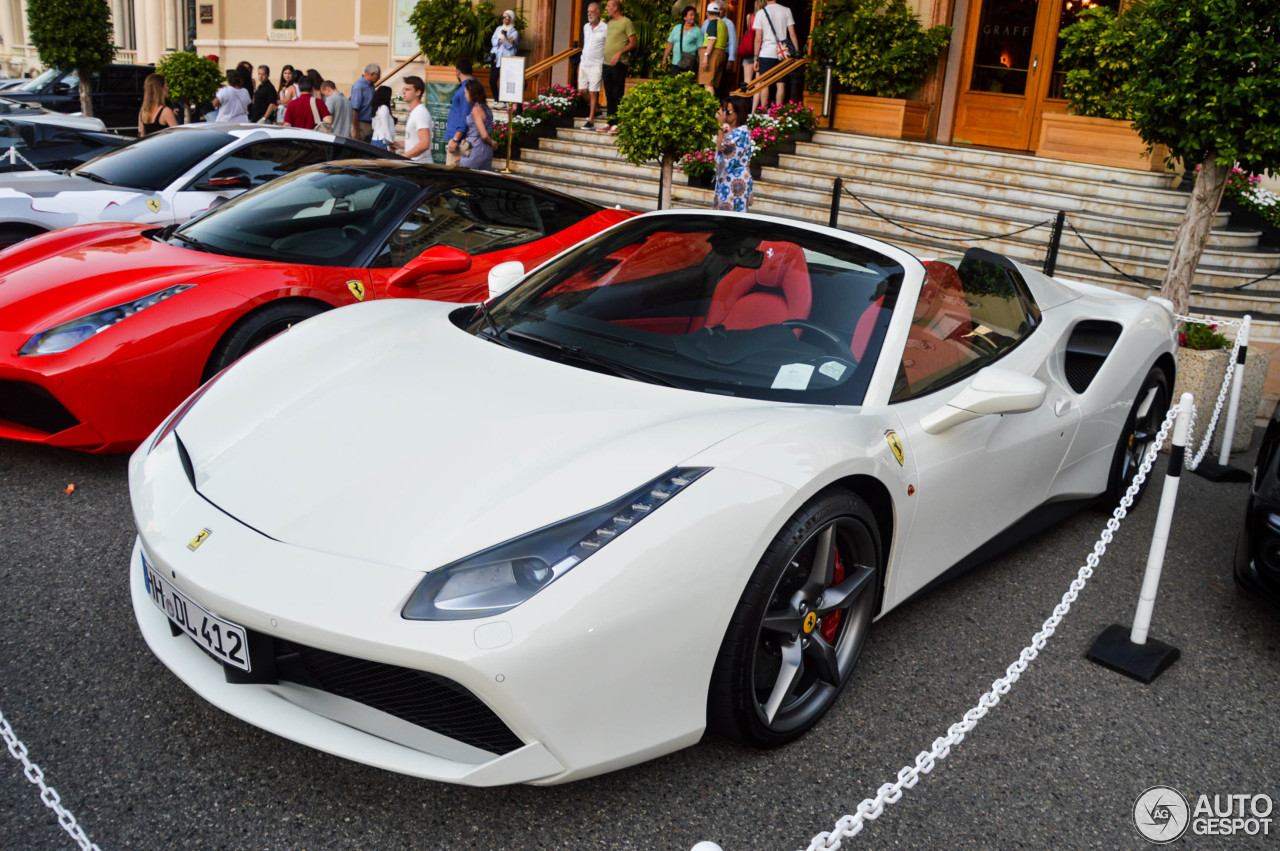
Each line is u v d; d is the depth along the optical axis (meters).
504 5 15.94
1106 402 3.84
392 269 4.55
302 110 11.81
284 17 19.66
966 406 2.77
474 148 9.76
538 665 1.92
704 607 2.13
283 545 2.08
